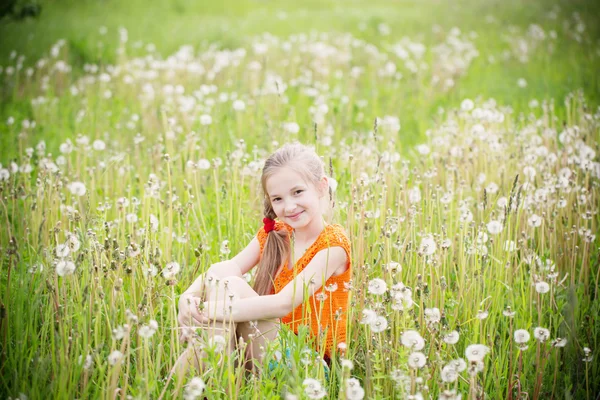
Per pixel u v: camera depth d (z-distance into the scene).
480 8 13.28
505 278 3.12
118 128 5.89
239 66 8.35
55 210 3.62
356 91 7.38
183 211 3.64
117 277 2.50
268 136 5.08
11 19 11.31
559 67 8.51
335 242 2.80
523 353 2.75
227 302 2.61
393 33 11.24
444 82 7.78
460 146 4.61
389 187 3.85
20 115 6.66
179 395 2.42
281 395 2.38
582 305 3.09
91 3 13.66
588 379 2.72
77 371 2.35
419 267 3.11
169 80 7.49
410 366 2.22
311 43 9.42
